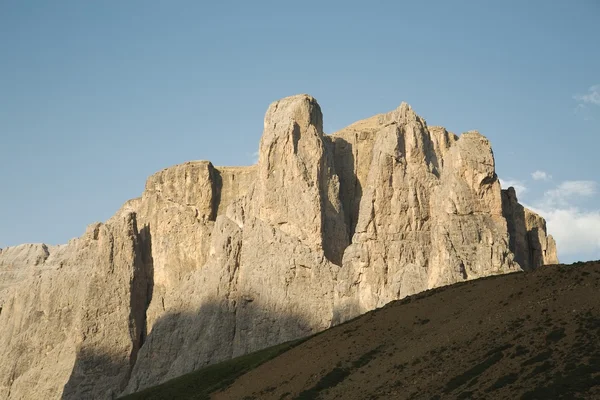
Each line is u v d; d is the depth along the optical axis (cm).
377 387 13875
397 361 14438
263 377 16588
